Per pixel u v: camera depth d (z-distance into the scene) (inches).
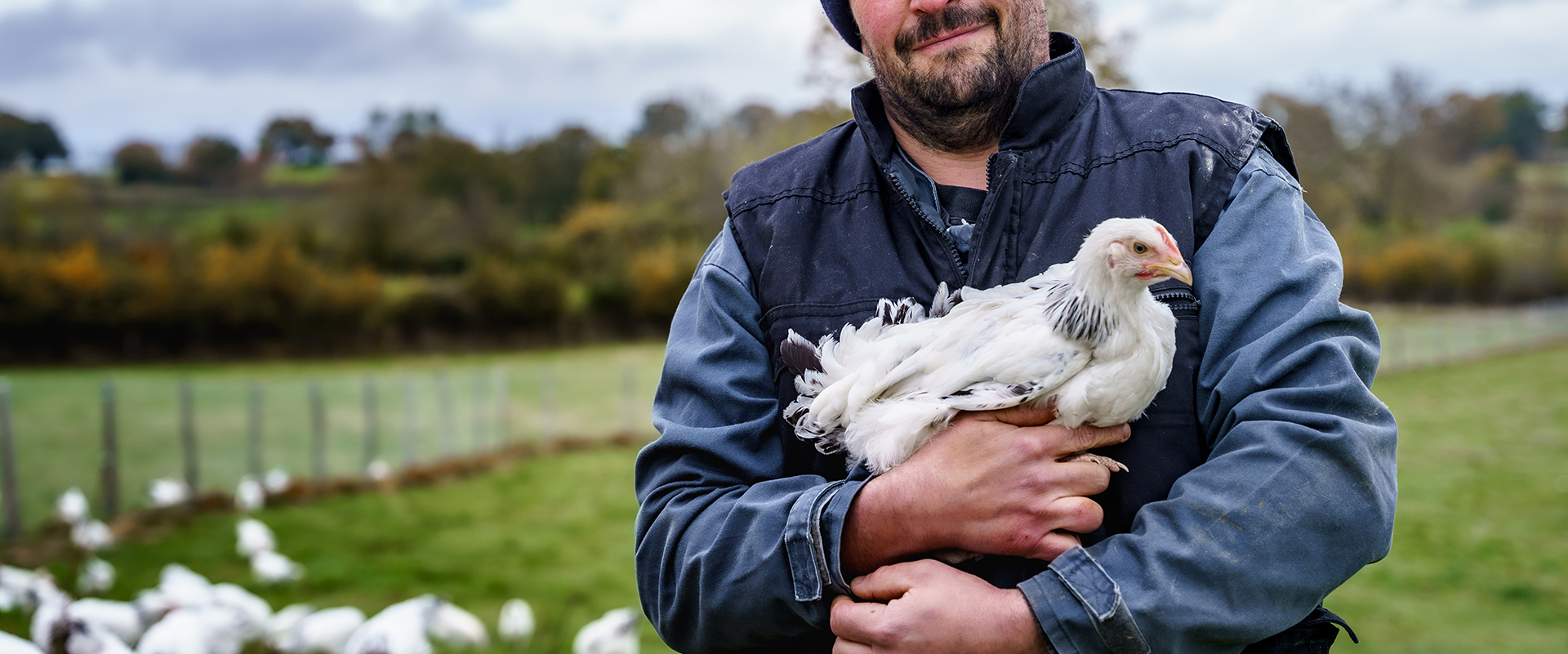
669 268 1555.1
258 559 382.6
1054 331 60.9
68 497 441.4
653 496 67.2
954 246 69.3
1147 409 61.7
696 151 1862.7
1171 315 60.6
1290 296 59.1
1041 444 58.6
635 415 861.8
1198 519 53.6
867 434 63.2
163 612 270.2
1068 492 57.4
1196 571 52.5
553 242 1788.9
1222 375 59.6
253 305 1295.5
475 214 1792.6
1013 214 67.5
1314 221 65.9
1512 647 313.4
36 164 2102.6
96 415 789.2
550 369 1188.5
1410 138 1749.5
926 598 55.2
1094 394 58.2
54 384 983.0
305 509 517.0
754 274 72.7
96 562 358.3
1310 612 55.8
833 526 58.4
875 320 66.1
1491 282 1662.2
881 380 63.3
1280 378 56.5
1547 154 2381.9
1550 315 1466.5
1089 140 69.2
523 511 527.2
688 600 63.6
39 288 1203.2
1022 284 64.9
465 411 864.3
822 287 69.1
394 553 433.1
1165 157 66.0
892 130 76.4
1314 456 53.4
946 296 66.4
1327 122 1696.6
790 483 63.4
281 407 855.7
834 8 86.9
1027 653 53.6
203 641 227.0
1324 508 52.8
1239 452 54.8
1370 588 378.3
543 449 711.7
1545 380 999.0
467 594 370.0
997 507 56.9
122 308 1239.5
